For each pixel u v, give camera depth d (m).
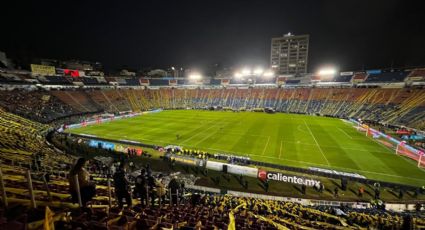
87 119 54.03
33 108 51.56
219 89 96.38
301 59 161.25
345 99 69.38
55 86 68.50
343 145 35.47
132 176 21.08
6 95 51.56
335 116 63.16
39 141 29.81
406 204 18.80
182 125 50.47
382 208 18.19
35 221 4.31
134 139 38.25
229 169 25.53
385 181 23.19
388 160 29.16
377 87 69.19
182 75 169.75
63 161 18.95
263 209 14.02
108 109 70.38
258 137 40.00
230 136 40.59
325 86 81.19
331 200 19.97
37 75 66.44
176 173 24.48
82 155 29.72
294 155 30.83
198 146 34.56
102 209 7.14
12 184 7.75
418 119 48.09
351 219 12.69
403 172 25.55
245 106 81.62
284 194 21.08
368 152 32.19
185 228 6.17
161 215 7.69
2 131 26.95
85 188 6.18
